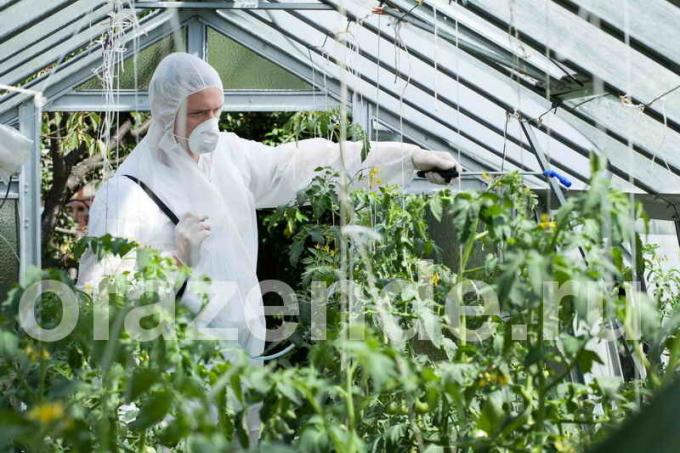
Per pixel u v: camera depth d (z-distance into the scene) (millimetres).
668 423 1781
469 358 2992
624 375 4520
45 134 9273
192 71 5004
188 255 4863
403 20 5215
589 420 2793
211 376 2799
